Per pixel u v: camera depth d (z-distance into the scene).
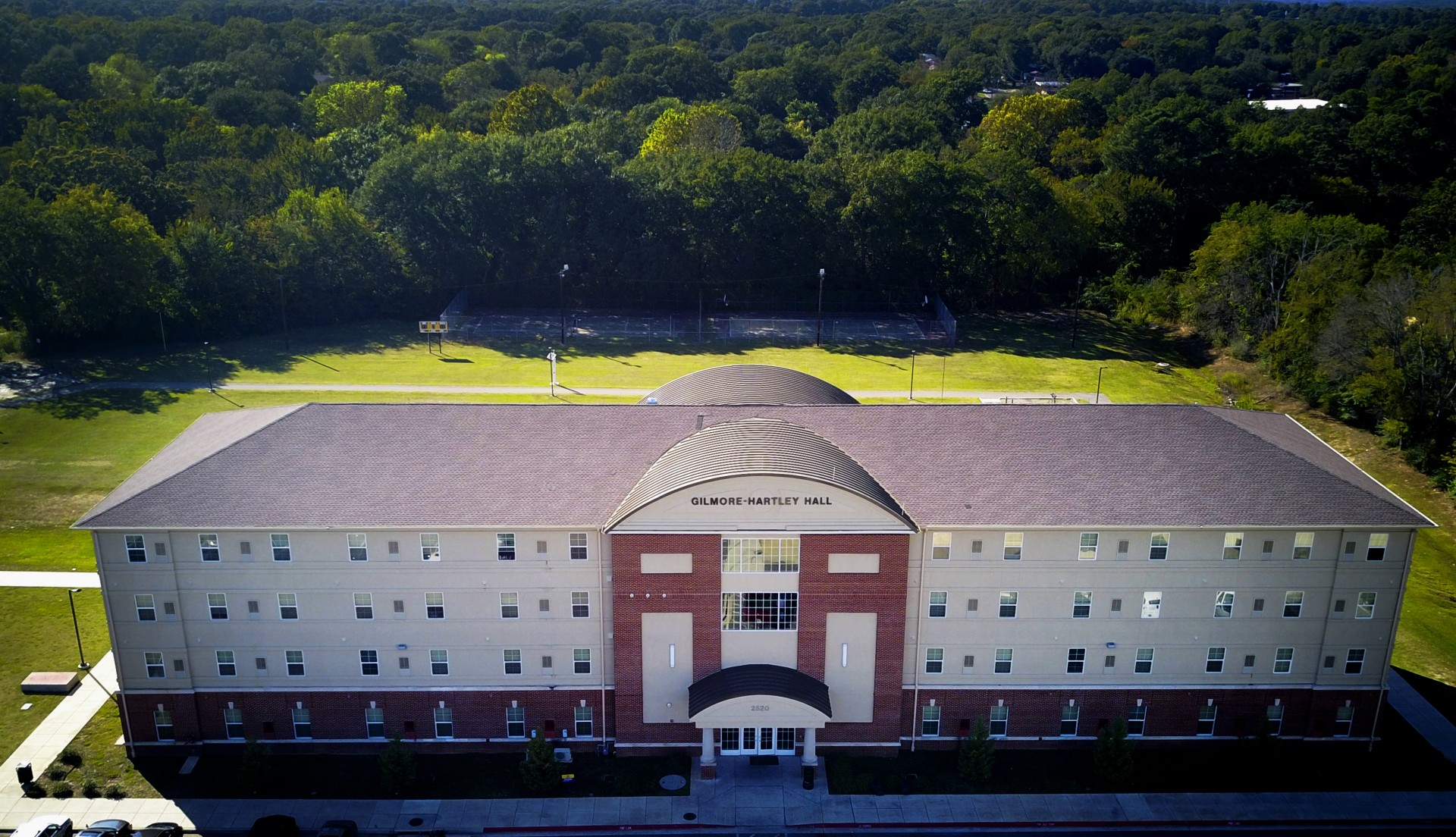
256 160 159.75
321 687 53.31
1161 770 53.38
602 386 110.31
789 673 52.38
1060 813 50.28
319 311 133.50
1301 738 55.03
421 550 51.34
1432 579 74.69
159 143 163.25
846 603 51.66
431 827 49.09
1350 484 53.44
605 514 51.47
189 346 121.31
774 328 137.12
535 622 52.66
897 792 51.59
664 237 146.25
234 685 53.09
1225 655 53.66
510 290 145.00
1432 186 165.12
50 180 132.00
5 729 55.03
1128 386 115.56
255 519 50.66
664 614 51.72
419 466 54.31
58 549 73.56
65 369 110.69
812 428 57.34
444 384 109.56
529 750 51.09
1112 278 150.25
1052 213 145.25
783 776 52.66
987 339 135.38
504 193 140.62
